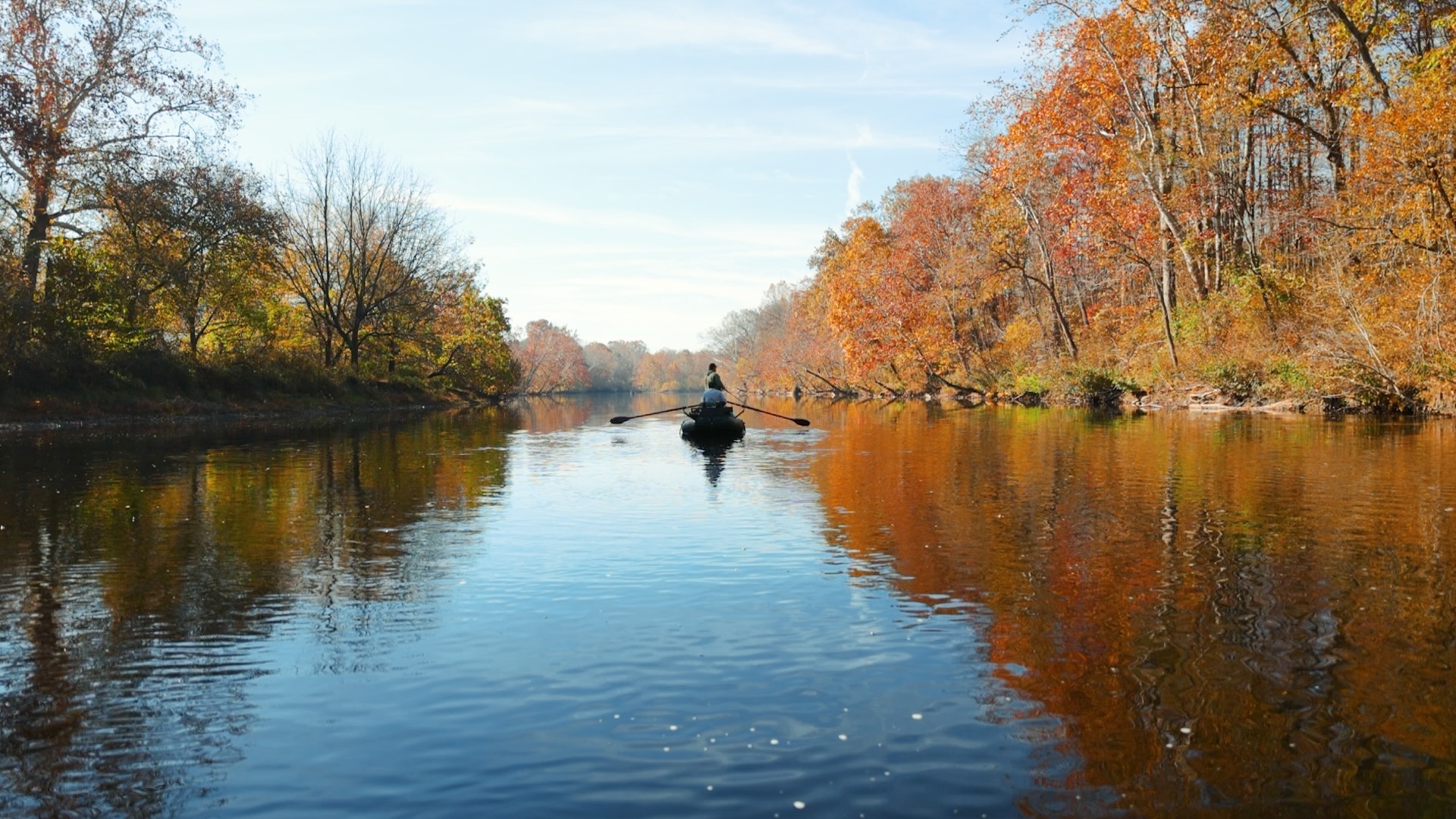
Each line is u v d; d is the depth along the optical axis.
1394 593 5.79
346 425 28.12
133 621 5.50
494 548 7.60
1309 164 30.89
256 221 31.92
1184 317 32.56
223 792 3.37
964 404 41.75
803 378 82.12
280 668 4.66
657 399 105.94
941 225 48.50
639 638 5.09
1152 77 30.58
